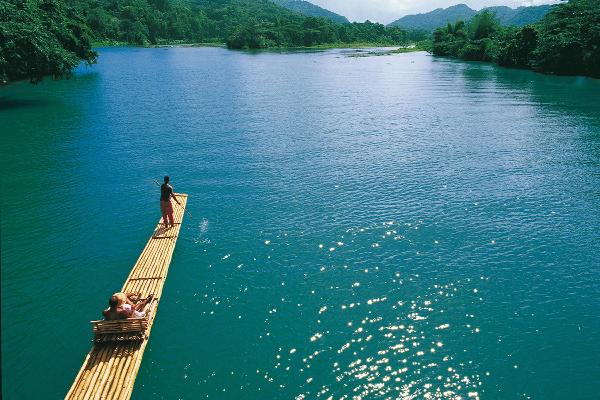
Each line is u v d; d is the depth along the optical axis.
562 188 31.77
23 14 58.56
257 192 30.97
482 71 110.06
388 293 19.80
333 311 18.62
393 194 30.69
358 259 22.55
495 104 64.12
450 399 14.30
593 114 56.75
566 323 17.91
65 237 24.69
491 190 31.39
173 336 17.14
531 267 21.88
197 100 66.50
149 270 20.50
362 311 18.59
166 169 35.47
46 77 87.94
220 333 17.34
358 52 194.50
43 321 18.05
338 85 85.25
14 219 26.66
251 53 181.50
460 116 56.06
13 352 16.33
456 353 16.27
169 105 62.06
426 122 52.66
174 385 14.92
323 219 26.91
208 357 16.12
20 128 47.53
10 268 21.61
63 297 19.59
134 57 147.88
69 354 16.38
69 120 51.56
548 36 102.19
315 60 147.75
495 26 152.88
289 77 98.19
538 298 19.50
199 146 41.81
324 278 20.91
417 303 19.12
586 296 19.66
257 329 17.55
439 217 27.17
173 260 22.39
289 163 37.16
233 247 23.70
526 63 114.31
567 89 77.88
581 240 24.42
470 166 36.53
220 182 32.81
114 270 21.67
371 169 35.78
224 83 86.00
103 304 19.20
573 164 37.03
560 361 15.91
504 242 24.22
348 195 30.53
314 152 40.31
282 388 14.79
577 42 94.44
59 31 71.56
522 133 47.31
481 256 22.83
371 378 15.15
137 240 24.55
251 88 79.75
